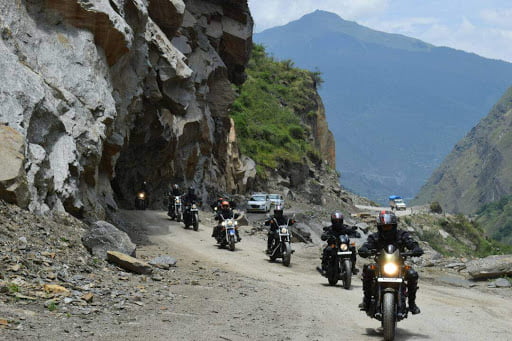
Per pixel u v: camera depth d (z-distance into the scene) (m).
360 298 11.33
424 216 78.69
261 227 29.05
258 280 13.02
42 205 12.71
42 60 16.39
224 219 20.45
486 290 14.62
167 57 30.44
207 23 48.19
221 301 9.22
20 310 6.42
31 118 13.63
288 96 102.81
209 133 45.44
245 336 6.59
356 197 111.81
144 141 32.41
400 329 7.91
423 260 20.08
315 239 29.02
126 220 25.72
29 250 9.89
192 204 26.14
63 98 15.96
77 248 11.52
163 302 8.52
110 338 5.82
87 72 17.31
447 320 9.02
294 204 60.12
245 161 63.25
